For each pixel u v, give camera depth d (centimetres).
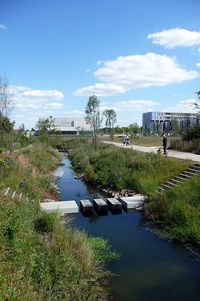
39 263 762
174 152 2959
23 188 1490
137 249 1091
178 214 1245
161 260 999
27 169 1945
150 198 1551
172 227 1244
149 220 1407
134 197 1719
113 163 2400
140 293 805
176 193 1426
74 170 3070
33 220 1024
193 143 3008
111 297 784
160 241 1167
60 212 1340
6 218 848
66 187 2241
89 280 822
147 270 931
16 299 573
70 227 1224
